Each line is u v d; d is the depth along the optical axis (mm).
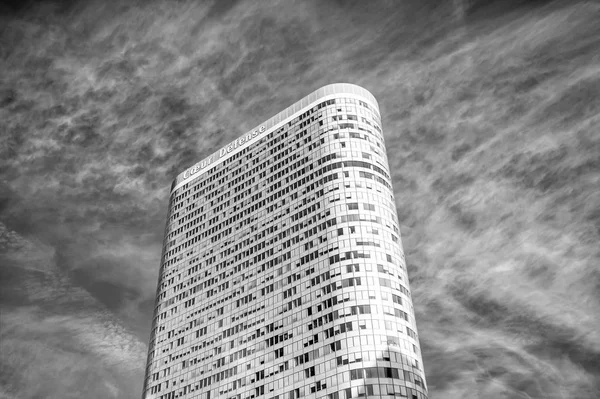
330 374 103875
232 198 150625
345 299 110062
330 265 116562
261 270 130000
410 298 115312
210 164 164500
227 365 122688
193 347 132375
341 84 144750
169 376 132625
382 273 113250
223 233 146125
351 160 130000
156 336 142625
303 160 138000
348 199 123875
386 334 105125
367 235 118125
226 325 128875
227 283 135875
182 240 155875
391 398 98125
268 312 122062
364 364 101688
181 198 166125
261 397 112375
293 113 148625
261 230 136750
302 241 125312
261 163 149000
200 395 123625
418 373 103875
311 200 129500
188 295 143000
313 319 112562
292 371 110000
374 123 140000
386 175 132125
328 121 138750
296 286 120125
